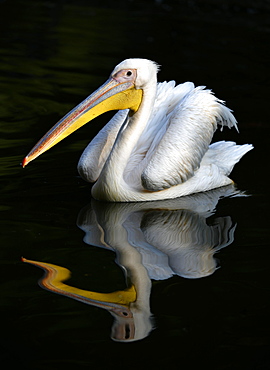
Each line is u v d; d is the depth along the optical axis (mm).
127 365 6574
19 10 26062
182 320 7457
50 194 11438
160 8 28000
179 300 7914
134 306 7707
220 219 10750
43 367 6488
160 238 9914
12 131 14375
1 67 19266
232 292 8164
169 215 10969
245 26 25547
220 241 9812
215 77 19156
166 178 11430
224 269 8836
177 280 8445
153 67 11266
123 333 7105
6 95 16906
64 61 20156
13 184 11734
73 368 6496
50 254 9016
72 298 7809
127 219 10695
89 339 6992
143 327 7262
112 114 16125
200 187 12188
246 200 11664
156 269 8766
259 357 6809
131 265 8836
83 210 10883
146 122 11344
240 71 19922
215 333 7207
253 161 13570
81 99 16828
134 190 11578
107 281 8312
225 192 12180
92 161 11531
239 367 6637
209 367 6594
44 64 19781
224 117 12445
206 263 9000
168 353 6828
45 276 8336
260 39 23703
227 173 12734
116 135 11961
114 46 21891
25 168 12500
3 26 23656
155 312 7617
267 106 16922
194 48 22156
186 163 11680
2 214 10422
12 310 7484
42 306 7594
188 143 11719
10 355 6664
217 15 27203
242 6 28922
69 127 10867
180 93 12727
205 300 7941
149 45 22188
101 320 7352
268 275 8664
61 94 17188
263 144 14430
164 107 12562
